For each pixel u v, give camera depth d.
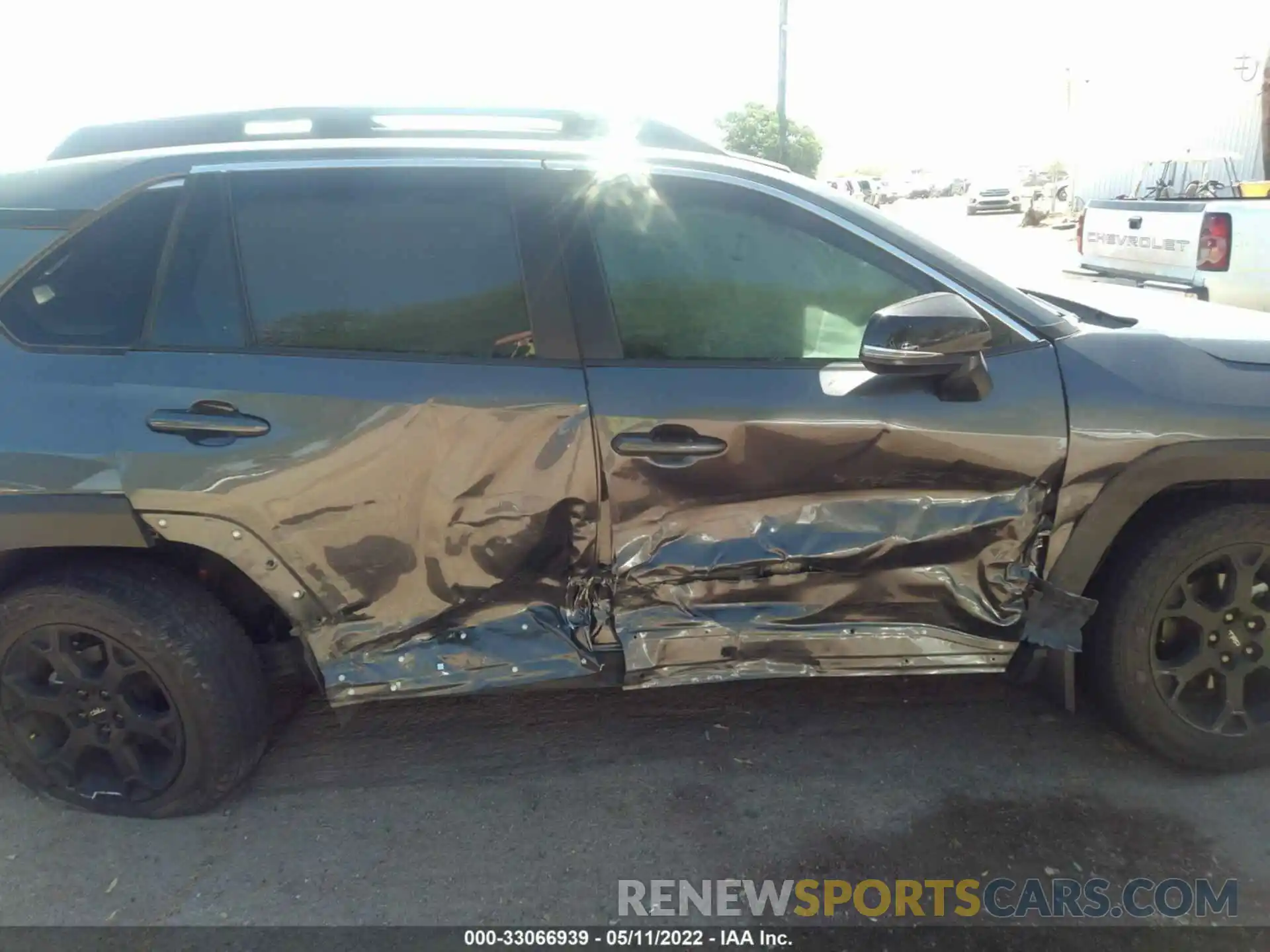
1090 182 23.48
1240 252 6.14
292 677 2.99
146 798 2.89
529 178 2.82
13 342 2.76
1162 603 2.86
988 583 2.85
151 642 2.71
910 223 3.12
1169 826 2.79
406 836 2.84
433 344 2.76
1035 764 3.08
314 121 3.28
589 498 2.73
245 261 2.78
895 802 2.93
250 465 2.65
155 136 3.30
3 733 2.88
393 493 2.70
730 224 2.82
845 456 2.71
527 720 3.40
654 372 2.73
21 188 2.86
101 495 2.66
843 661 2.88
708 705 3.46
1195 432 2.72
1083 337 2.83
